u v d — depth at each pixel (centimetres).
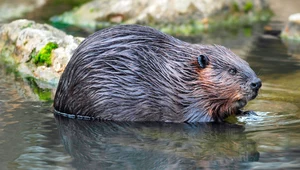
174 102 1052
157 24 2053
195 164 814
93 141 927
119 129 1002
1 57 1516
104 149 886
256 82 1055
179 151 878
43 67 1366
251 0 2283
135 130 998
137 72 1043
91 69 1049
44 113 1086
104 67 1047
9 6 2292
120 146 902
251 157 840
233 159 834
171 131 996
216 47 1091
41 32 1457
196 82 1055
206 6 2134
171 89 1049
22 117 1055
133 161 829
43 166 804
